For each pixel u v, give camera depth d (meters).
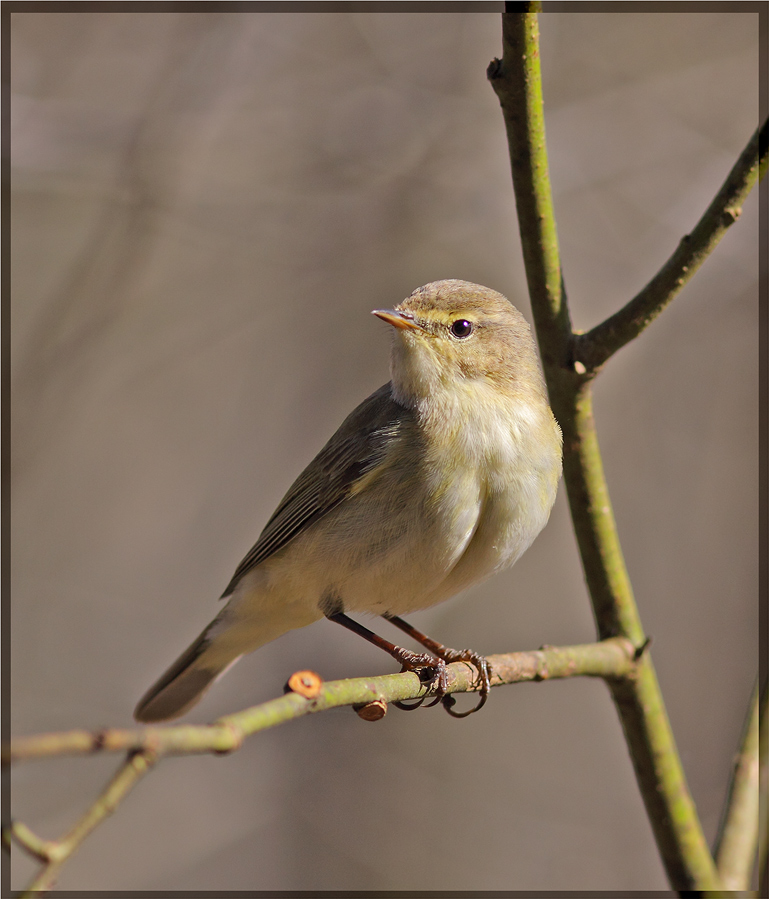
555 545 13.14
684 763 12.03
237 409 13.58
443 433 6.41
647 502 13.20
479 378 6.60
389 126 13.08
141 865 11.88
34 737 2.76
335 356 13.34
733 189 4.88
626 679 5.28
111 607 12.85
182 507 13.43
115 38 12.23
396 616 7.23
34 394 11.70
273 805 12.30
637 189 13.62
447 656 6.44
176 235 12.84
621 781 13.12
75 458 13.33
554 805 12.69
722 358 13.35
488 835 12.31
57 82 11.99
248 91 12.74
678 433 13.49
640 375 13.68
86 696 12.16
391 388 7.06
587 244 13.49
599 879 11.96
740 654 12.50
